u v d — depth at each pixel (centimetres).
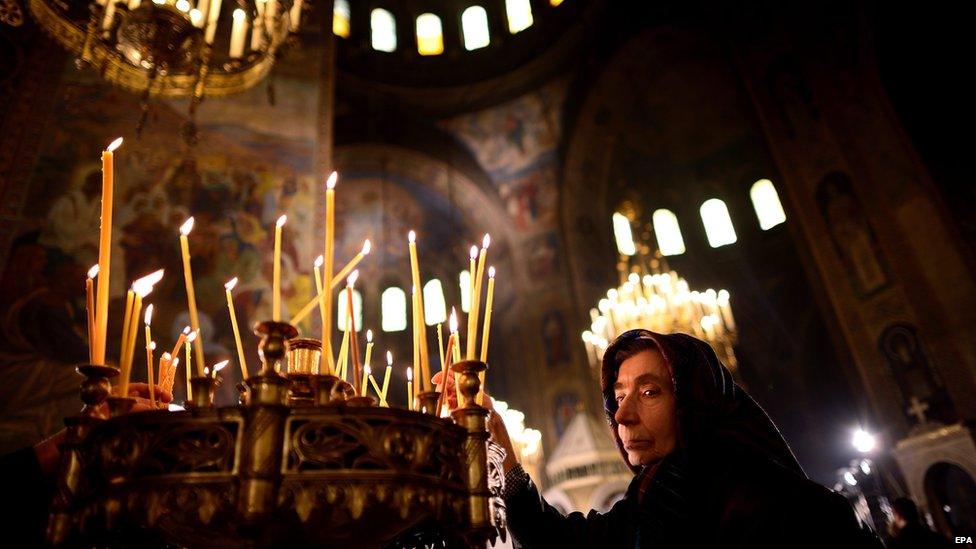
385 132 1688
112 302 776
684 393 145
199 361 137
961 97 948
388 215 1789
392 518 117
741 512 125
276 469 97
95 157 834
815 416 1519
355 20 1764
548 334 1622
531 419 1577
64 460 108
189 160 896
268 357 105
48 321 733
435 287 1803
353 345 148
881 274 939
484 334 145
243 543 117
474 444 118
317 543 111
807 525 121
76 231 791
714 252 1747
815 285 1055
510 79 1716
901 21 953
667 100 1661
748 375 1606
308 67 1046
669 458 143
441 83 1731
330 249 139
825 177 1037
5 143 784
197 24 448
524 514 162
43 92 830
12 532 117
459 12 1842
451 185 1758
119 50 424
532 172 1755
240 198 907
